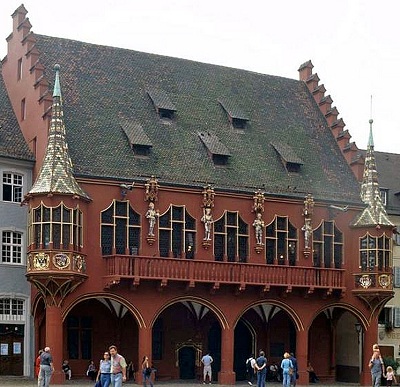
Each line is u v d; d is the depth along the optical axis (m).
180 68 62.34
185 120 58.53
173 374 56.22
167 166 54.59
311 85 66.94
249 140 60.00
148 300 52.12
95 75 57.88
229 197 55.62
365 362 58.44
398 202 71.19
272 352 59.19
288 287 55.53
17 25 56.91
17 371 52.09
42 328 52.41
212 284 53.34
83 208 50.41
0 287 51.94
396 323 67.06
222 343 54.34
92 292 50.72
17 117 56.12
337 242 59.06
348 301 58.59
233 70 65.00
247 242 55.94
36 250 49.00
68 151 51.25
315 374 59.97
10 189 53.12
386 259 58.66
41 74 54.03
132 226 52.50
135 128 55.47
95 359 54.03
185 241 53.91
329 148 63.03
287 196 57.28
